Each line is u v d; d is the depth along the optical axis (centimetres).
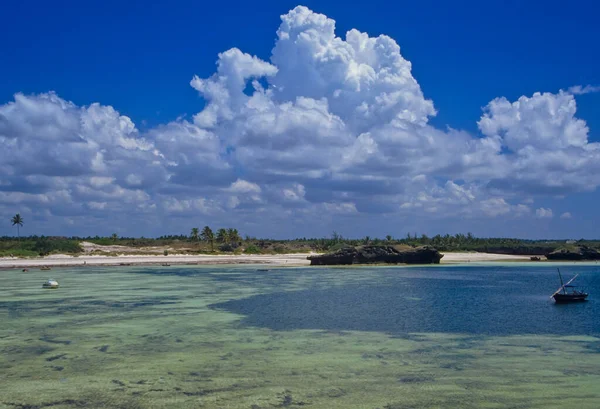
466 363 2852
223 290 6844
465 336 3634
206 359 2923
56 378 2556
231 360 2903
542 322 4266
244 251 19488
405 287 7438
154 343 3362
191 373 2631
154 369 2709
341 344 3347
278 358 2947
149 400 2223
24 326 4003
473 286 7675
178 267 12550
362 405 2162
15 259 13850
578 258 16462
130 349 3183
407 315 4616
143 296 6075
